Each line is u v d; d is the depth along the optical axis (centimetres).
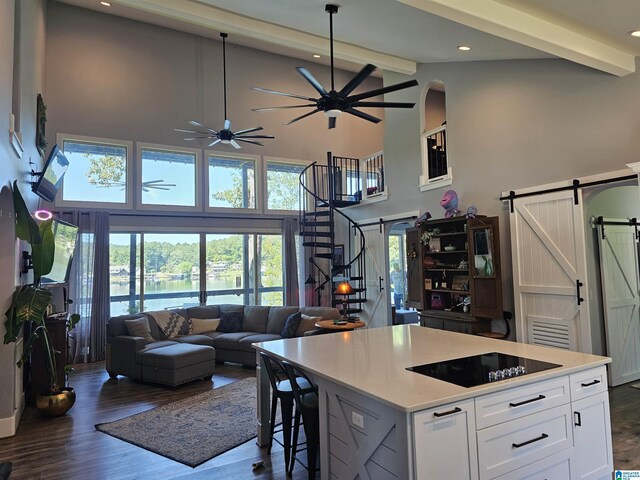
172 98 809
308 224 841
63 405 437
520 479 217
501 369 241
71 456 344
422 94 689
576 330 465
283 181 923
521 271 521
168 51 812
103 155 748
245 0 488
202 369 569
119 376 607
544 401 230
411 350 300
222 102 857
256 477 302
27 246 490
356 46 614
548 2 342
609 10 346
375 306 808
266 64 912
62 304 669
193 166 829
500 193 554
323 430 253
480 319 557
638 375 516
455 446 197
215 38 851
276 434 376
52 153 489
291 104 938
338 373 243
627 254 525
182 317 708
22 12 439
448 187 636
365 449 216
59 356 478
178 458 335
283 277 894
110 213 741
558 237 482
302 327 643
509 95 545
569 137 475
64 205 707
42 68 653
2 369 389
